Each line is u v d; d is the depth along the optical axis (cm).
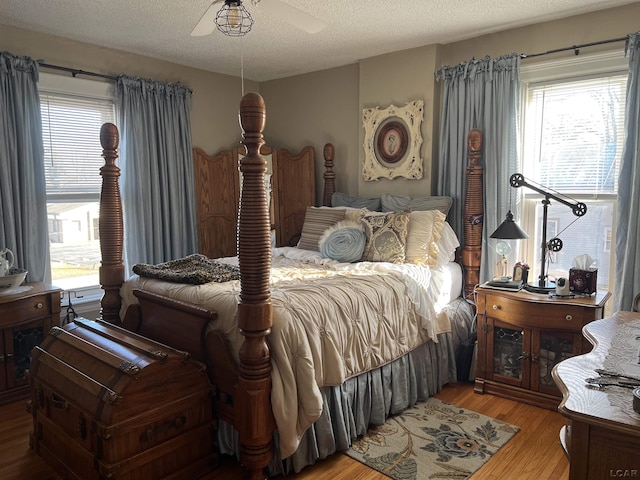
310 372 215
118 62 400
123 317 297
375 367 263
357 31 351
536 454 238
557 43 329
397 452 242
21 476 228
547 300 279
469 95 363
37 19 326
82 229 398
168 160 422
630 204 295
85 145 391
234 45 387
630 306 296
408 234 340
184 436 220
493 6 305
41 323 319
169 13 315
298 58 426
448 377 326
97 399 201
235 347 221
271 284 261
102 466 197
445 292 333
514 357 302
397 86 404
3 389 301
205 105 467
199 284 257
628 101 293
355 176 455
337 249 337
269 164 470
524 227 356
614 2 298
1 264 311
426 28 345
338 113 461
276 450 219
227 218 473
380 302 270
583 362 156
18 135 336
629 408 126
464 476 221
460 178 372
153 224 416
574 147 332
